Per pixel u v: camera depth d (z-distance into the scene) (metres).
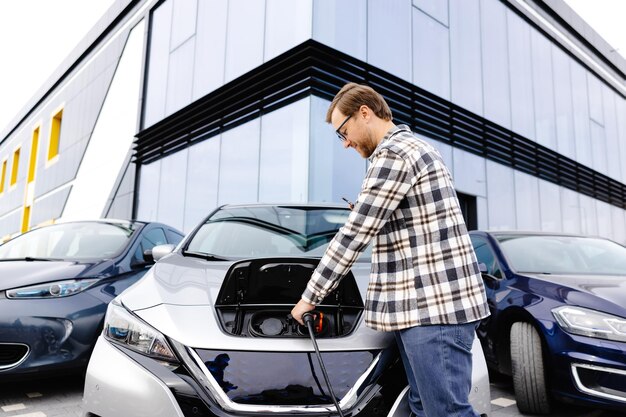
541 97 12.70
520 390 2.44
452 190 1.15
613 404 2.06
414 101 8.73
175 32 11.56
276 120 7.69
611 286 2.49
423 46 9.17
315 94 7.14
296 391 1.28
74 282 2.67
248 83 8.53
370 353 1.38
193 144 9.95
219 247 2.42
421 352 1.07
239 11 9.12
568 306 2.34
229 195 8.59
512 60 11.78
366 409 1.27
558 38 13.91
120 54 14.45
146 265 3.21
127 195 12.41
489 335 2.86
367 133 1.22
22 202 23.00
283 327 1.49
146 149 11.93
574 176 13.58
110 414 1.35
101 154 14.62
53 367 2.44
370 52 8.08
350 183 7.36
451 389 1.06
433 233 1.08
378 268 1.15
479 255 3.39
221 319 1.51
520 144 11.37
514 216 10.80
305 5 7.41
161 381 1.31
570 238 3.53
